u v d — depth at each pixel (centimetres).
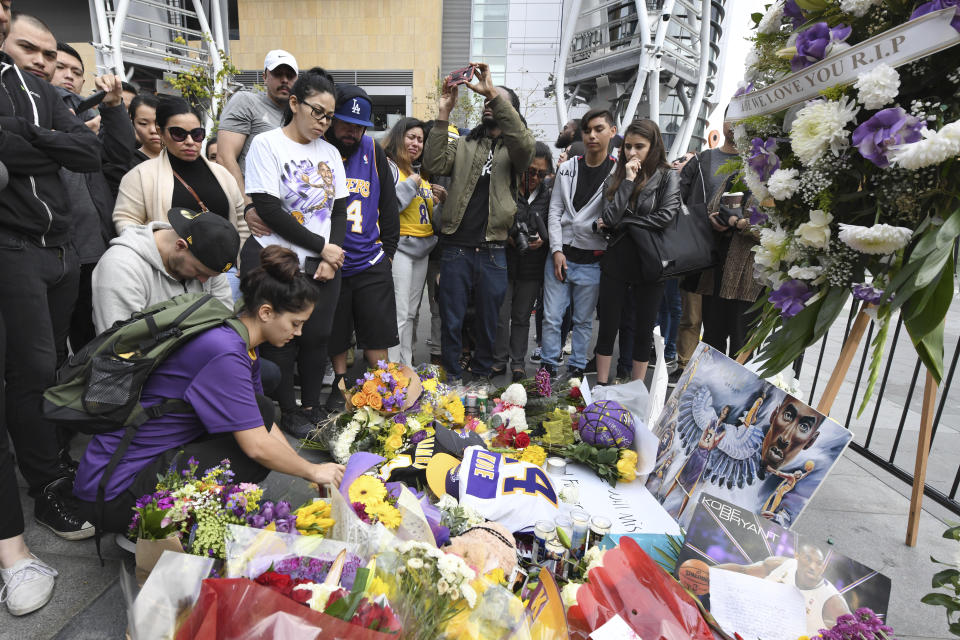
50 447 214
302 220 278
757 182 168
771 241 163
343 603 99
